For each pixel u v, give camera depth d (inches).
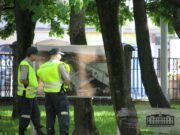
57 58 909.8
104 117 1464.1
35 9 580.1
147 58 1226.0
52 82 912.9
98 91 872.9
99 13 561.3
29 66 964.0
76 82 884.0
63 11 556.1
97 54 870.4
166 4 1272.1
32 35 1366.9
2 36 1740.9
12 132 1160.2
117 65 567.5
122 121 574.9
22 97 973.2
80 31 945.5
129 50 754.2
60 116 917.2
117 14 557.9
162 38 1537.9
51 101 922.1
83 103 959.6
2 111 1665.8
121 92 572.4
